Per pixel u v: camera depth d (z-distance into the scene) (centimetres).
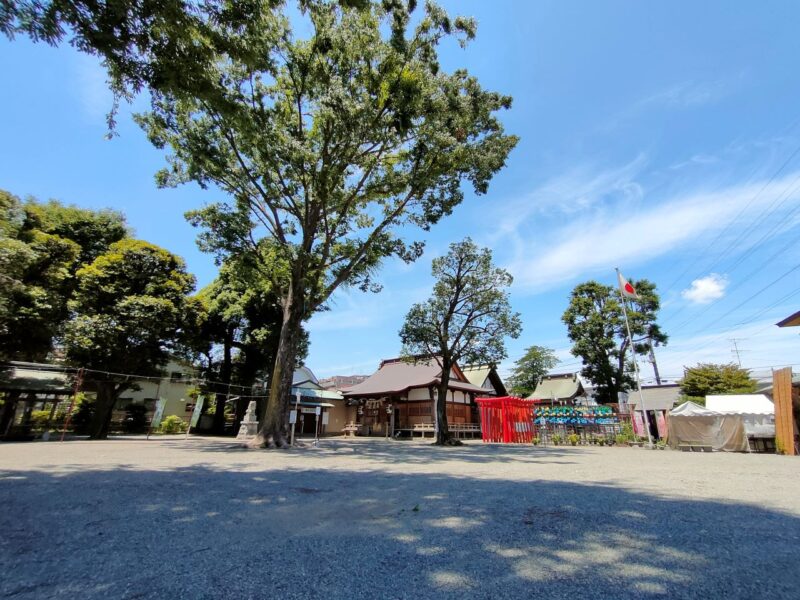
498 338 2002
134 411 2933
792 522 420
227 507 482
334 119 1327
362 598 242
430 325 2041
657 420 2241
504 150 1563
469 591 253
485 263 1984
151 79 620
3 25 462
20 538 346
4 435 1992
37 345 2047
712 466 993
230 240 1502
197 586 258
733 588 257
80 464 848
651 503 512
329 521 424
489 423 2562
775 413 1609
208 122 1344
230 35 635
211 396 3325
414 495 566
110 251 2106
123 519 417
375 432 3241
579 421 2247
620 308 3494
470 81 1456
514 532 382
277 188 1481
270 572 283
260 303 2664
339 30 1261
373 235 1631
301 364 2903
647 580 270
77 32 527
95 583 260
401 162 1614
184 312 2122
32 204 2298
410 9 1277
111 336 1872
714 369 3231
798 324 1603
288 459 1066
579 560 308
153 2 521
